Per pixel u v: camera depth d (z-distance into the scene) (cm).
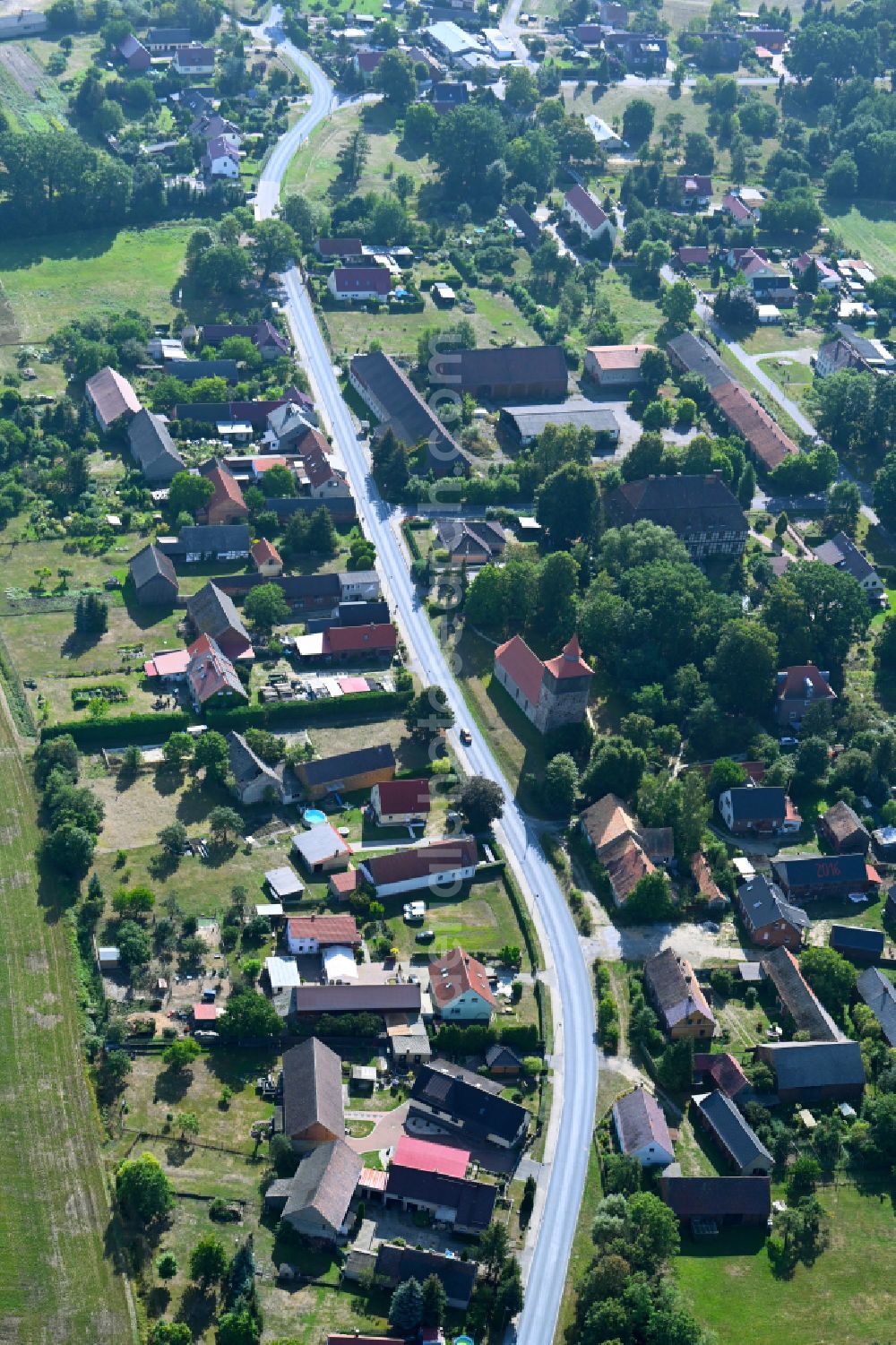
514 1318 19062
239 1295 18550
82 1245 19250
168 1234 19500
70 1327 18312
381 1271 19150
